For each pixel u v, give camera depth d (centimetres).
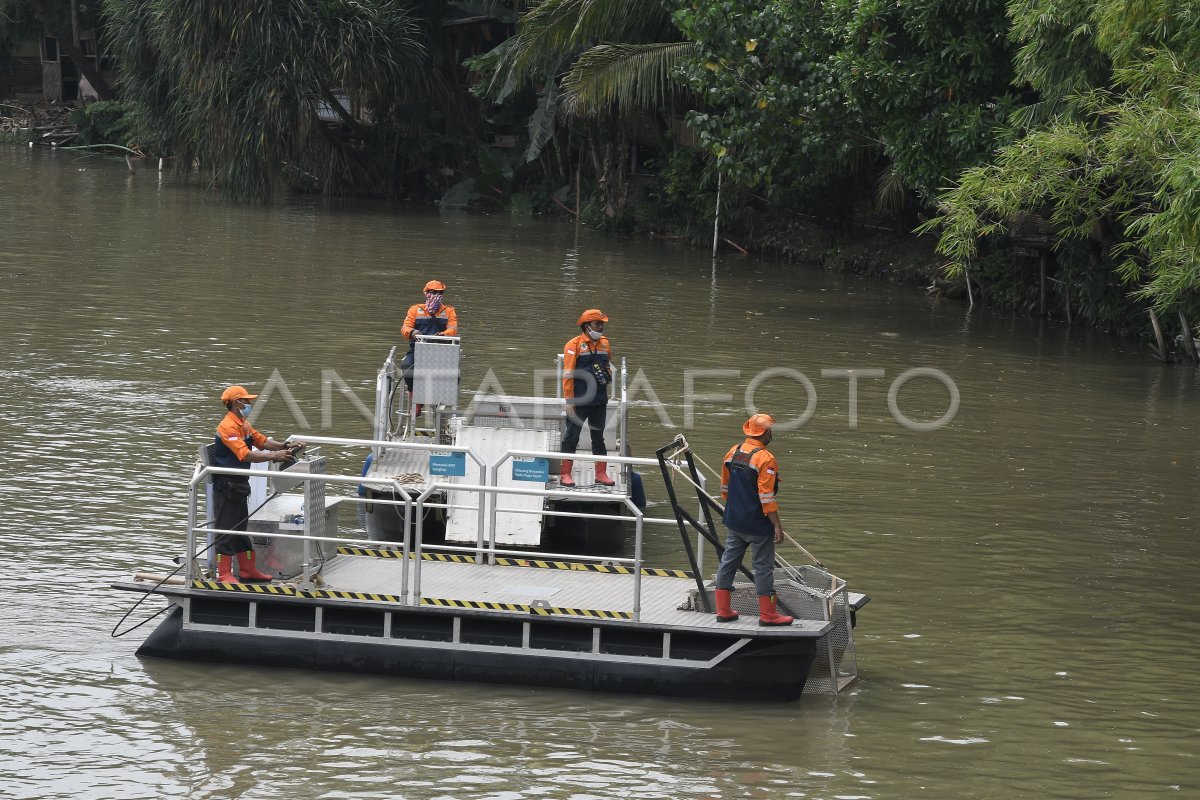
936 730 1780
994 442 3409
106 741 1680
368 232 7862
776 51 5653
